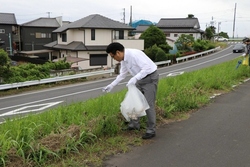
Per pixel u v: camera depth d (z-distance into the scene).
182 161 3.03
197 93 6.28
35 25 38.53
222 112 5.08
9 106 9.84
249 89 7.41
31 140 3.07
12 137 3.12
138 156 3.15
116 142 3.50
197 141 3.62
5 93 13.05
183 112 5.08
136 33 53.97
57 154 2.97
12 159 2.79
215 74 8.84
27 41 38.22
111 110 4.40
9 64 14.30
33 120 3.95
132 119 3.76
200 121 4.53
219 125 4.30
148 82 3.57
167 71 21.27
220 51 40.84
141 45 30.30
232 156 3.14
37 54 36.09
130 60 3.48
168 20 54.75
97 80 17.75
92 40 28.06
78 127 3.57
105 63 28.62
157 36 33.06
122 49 3.46
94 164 2.93
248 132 3.97
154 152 3.27
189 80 7.93
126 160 3.05
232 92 7.00
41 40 39.06
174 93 5.84
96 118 3.96
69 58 26.86
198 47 36.81
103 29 28.25
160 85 6.38
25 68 16.06
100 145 3.39
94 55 27.98
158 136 3.82
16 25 36.97
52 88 14.54
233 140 3.65
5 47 36.06
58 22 40.47
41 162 2.83
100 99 5.19
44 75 16.38
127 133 3.87
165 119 4.63
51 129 3.60
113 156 3.15
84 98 10.77
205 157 3.12
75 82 16.94
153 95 3.62
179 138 3.73
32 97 11.71
